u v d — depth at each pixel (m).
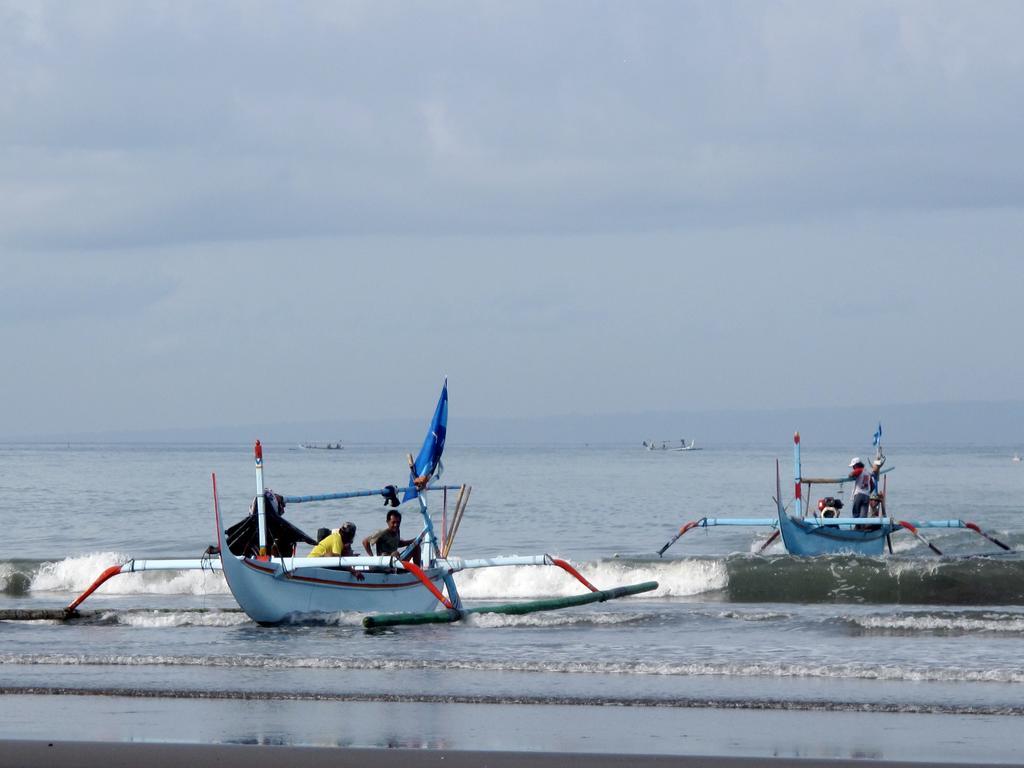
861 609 60.75
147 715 33.72
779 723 32.41
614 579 69.44
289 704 35.28
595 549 95.25
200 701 35.72
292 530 55.78
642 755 28.64
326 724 32.50
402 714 33.81
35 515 134.00
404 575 56.12
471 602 65.69
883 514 85.38
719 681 38.56
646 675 39.75
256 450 54.56
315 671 41.00
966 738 30.47
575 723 32.56
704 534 109.25
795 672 39.53
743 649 45.00
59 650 45.56
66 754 28.86
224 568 50.44
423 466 58.84
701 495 180.25
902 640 47.16
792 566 67.38
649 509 145.62
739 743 30.08
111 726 32.28
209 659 42.66
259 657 42.78
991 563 66.69
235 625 52.75
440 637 49.16
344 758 28.56
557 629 51.47
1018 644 45.84
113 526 118.50
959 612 54.97
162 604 63.97
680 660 42.19
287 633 50.38
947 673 38.84
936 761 27.94
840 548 82.56
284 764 28.06
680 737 30.80
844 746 29.62
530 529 115.25
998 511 136.50
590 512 139.88
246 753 28.94
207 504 151.00
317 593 53.41
